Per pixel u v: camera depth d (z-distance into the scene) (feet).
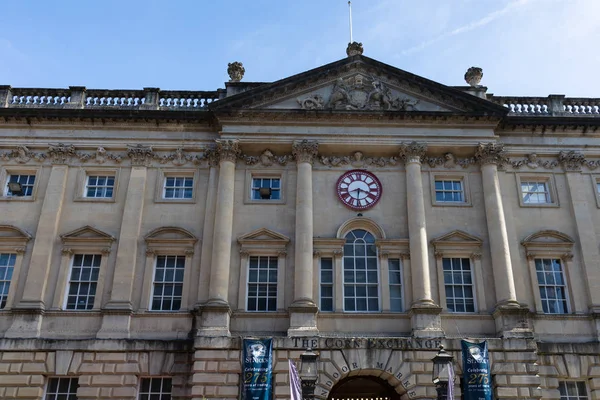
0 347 89.10
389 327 91.50
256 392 81.92
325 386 85.15
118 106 108.88
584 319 94.22
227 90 108.37
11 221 99.76
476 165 104.37
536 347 88.53
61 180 102.06
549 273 98.84
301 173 100.73
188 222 99.91
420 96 106.63
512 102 110.63
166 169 104.01
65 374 88.38
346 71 108.06
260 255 97.04
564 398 90.22
